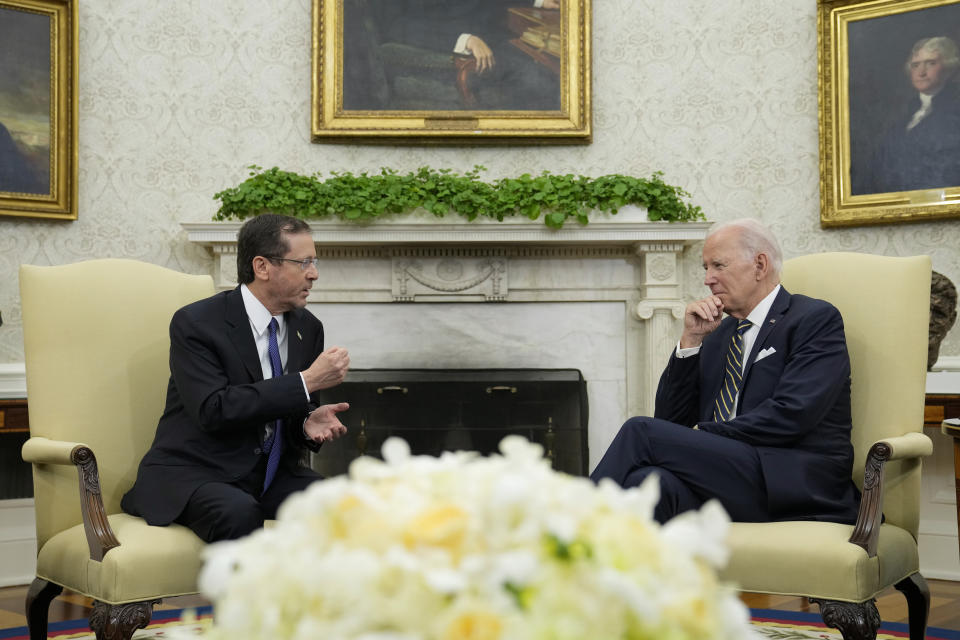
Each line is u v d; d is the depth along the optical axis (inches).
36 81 188.5
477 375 196.5
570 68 203.5
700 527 32.1
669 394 111.7
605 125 206.2
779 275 108.0
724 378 108.6
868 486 85.4
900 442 88.5
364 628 26.9
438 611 26.7
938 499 163.9
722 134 203.9
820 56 196.4
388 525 29.1
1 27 185.8
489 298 196.4
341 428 106.1
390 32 204.4
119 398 106.0
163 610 138.4
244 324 104.1
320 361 100.0
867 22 192.4
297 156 203.8
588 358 198.8
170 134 200.1
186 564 89.2
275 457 103.8
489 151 205.5
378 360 197.8
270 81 203.8
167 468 97.8
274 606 29.5
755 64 203.2
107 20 198.2
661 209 189.3
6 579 165.9
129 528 91.4
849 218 192.5
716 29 204.8
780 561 83.7
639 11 206.8
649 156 205.3
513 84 204.7
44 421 101.8
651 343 192.7
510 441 32.9
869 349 102.7
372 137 202.2
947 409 157.6
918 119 187.3
